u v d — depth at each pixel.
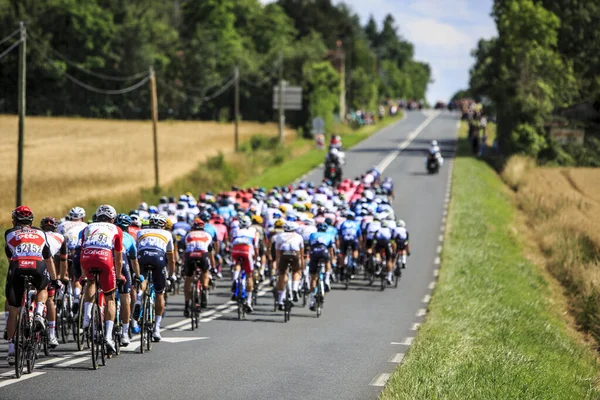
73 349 35.19
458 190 123.62
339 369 33.19
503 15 191.75
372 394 28.72
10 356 29.11
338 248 58.34
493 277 66.06
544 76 185.25
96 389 27.22
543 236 91.06
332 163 127.12
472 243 83.19
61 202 98.00
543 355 42.25
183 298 56.47
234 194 74.12
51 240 32.69
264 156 168.88
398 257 62.91
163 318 47.69
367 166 162.12
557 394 32.78
